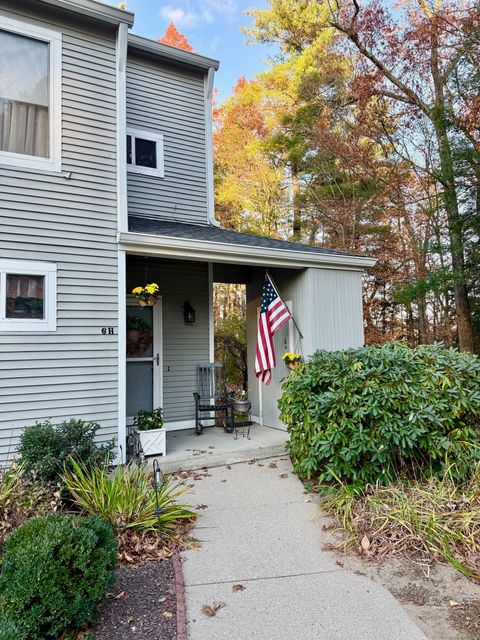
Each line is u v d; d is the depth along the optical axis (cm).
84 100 465
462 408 389
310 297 608
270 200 1400
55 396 430
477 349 967
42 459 337
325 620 221
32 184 431
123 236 465
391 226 1204
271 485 427
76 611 201
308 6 1258
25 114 435
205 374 663
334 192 1271
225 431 626
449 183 937
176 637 207
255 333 741
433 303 1213
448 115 921
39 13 445
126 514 306
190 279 673
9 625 180
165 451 501
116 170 479
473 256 916
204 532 325
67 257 445
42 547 205
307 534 322
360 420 381
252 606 233
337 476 380
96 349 455
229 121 1433
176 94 695
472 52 837
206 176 719
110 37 486
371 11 1010
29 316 424
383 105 1092
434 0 952
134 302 623
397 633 210
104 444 446
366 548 293
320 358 460
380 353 440
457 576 262
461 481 364
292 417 442
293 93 1316
